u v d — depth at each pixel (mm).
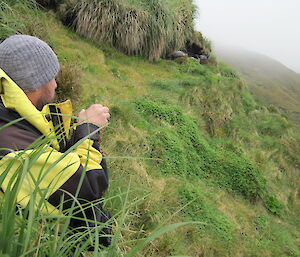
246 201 5449
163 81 7523
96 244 1008
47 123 1247
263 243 4535
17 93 1195
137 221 3041
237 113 8164
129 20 7926
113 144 4137
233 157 5926
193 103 7160
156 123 5527
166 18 8633
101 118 1423
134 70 7598
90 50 6891
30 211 830
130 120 5016
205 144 5887
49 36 5516
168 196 3908
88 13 7305
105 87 5820
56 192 1114
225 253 3773
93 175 1205
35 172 1120
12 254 886
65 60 5551
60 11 7219
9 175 1084
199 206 4137
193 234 3674
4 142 1140
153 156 4676
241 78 11445
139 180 3854
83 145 1324
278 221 5406
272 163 6969
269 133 8219
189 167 5250
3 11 4281
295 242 5004
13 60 1258
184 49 10453
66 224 1013
